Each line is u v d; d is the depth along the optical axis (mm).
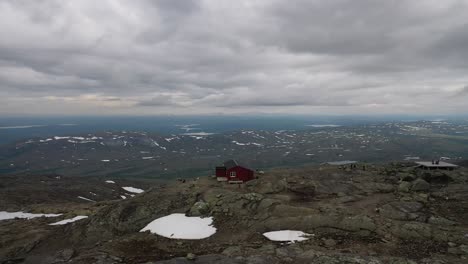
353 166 70875
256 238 38562
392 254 31656
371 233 36750
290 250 33438
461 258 29891
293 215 43219
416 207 43812
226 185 61125
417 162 73875
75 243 46344
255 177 65688
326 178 61969
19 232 57031
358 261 29469
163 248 38188
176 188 60031
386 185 55688
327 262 29766
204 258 32562
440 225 38156
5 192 128500
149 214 50188
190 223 45719
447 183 55594
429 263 28859
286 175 65438
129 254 36500
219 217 46719
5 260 43000
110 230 47844
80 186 191625
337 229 38438
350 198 50125
